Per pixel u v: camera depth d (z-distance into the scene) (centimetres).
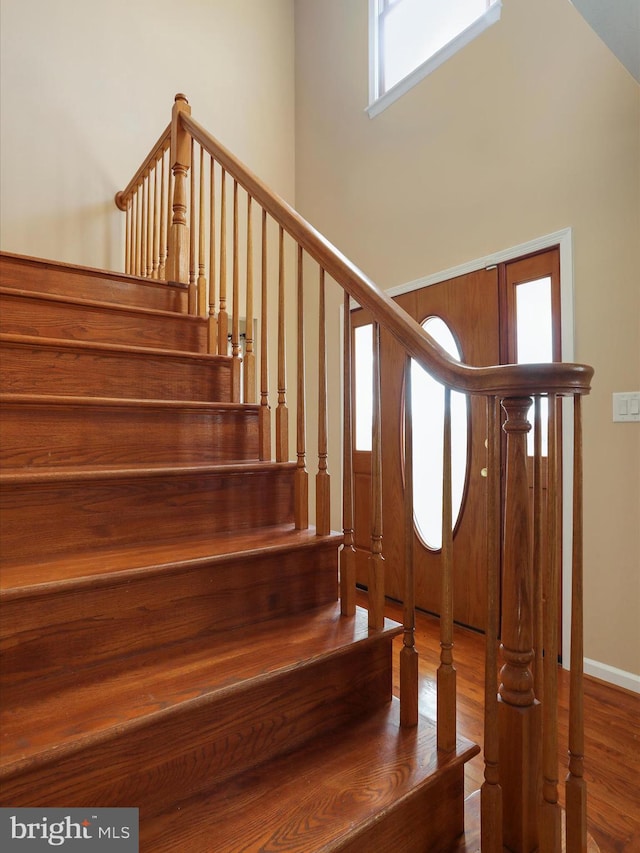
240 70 388
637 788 147
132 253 315
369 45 335
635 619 200
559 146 225
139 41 351
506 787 97
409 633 116
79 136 328
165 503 134
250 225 179
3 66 308
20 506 114
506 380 89
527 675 96
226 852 81
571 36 221
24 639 96
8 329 167
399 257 305
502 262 247
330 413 351
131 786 88
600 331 210
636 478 200
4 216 304
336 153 360
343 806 91
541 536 98
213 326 208
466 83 267
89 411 142
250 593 126
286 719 108
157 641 112
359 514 329
